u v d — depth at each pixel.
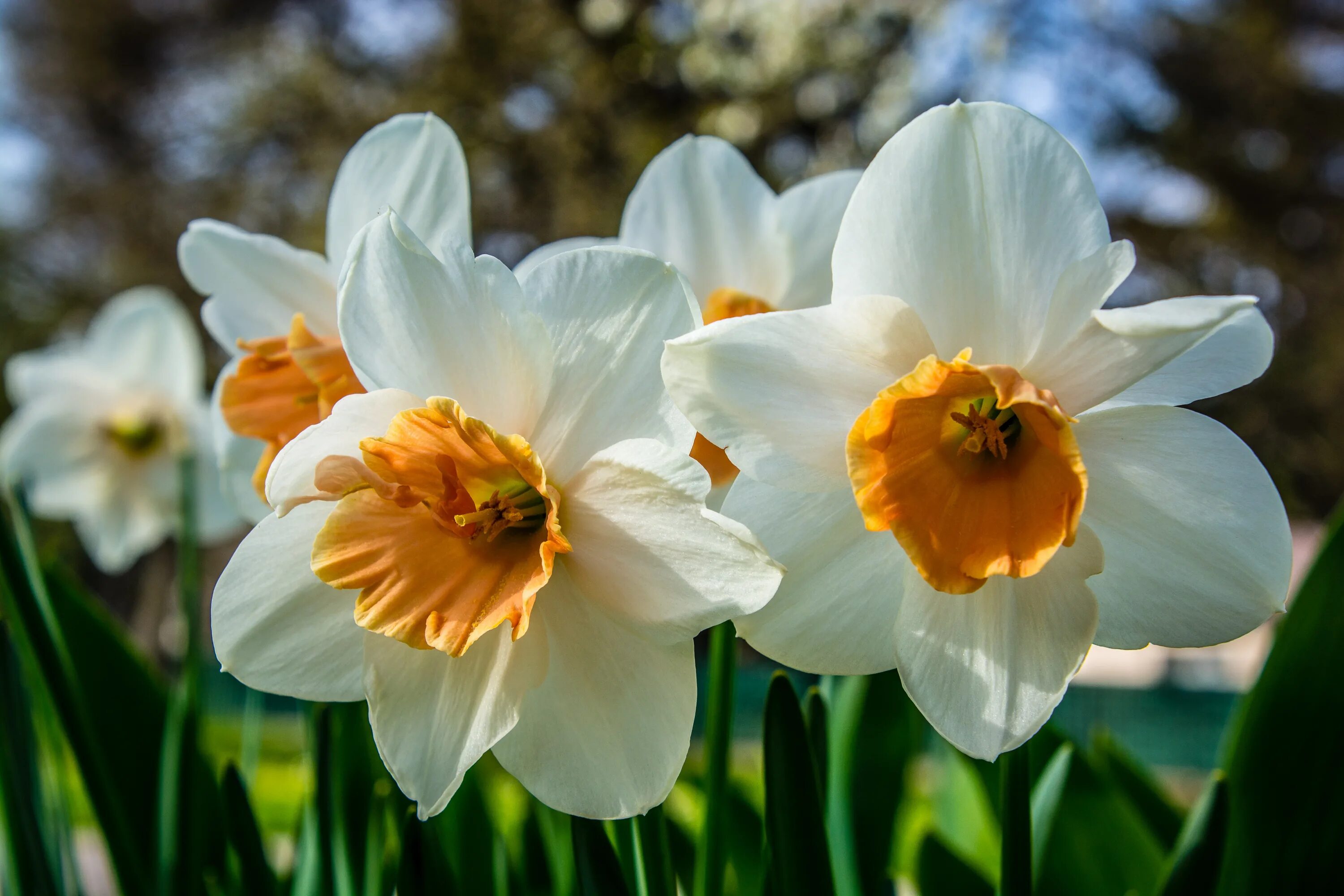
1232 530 0.30
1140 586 0.31
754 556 0.29
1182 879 0.32
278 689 0.31
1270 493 0.30
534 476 0.31
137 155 3.87
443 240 0.31
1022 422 0.32
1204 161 3.35
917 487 0.31
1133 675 4.00
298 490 0.31
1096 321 0.30
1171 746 2.44
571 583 0.31
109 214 3.77
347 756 0.35
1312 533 3.57
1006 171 0.30
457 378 0.31
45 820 0.37
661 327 0.31
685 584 0.30
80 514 0.69
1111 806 0.41
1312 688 0.35
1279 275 3.49
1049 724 0.42
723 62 2.75
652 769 0.30
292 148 3.41
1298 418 3.37
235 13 3.69
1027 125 0.30
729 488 0.32
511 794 0.60
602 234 2.84
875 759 0.40
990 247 0.30
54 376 0.66
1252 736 0.36
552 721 0.31
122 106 3.92
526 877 0.39
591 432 0.31
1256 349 0.31
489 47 3.04
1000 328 0.31
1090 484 0.31
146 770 0.40
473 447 0.32
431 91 3.05
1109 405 0.31
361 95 3.32
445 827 0.38
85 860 0.93
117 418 0.67
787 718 0.31
